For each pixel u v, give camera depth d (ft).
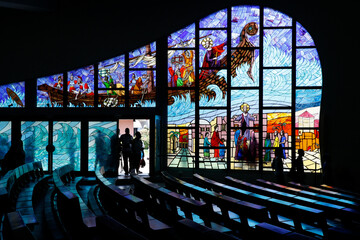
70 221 14.76
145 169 50.83
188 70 43.62
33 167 31.22
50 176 37.01
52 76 44.16
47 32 44.09
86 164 42.50
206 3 42.98
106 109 43.70
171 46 43.83
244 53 43.14
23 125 43.11
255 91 42.98
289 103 42.52
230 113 43.11
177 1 43.32
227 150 42.91
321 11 40.96
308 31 41.78
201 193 19.31
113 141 42.47
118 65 43.96
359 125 36.96
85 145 42.63
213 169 42.93
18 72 43.93
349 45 38.27
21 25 44.24
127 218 17.43
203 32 43.60
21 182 27.94
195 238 10.80
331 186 33.09
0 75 43.86
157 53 43.78
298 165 34.76
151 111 43.55
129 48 43.50
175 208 17.70
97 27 43.80
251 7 43.06
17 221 10.89
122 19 43.68
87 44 43.75
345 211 17.24
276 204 17.53
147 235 14.82
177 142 43.45
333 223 18.60
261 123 42.75
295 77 42.42
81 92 43.96
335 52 39.65
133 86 43.80
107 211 21.44
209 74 43.47
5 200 14.76
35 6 41.37
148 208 21.90
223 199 17.29
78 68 43.98
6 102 43.98
